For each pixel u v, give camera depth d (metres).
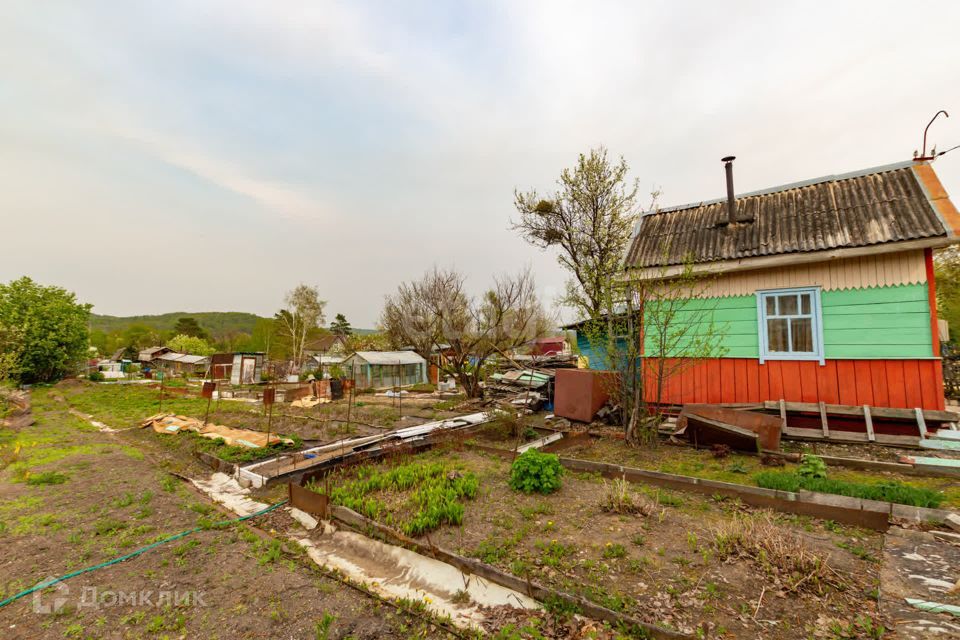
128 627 3.53
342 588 4.16
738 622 3.19
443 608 3.78
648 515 5.26
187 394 23.56
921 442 7.19
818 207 9.18
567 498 6.04
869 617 3.14
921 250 7.82
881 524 4.65
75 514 6.04
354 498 6.00
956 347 14.73
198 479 8.05
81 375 36.31
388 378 30.84
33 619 3.62
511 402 15.76
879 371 8.03
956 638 2.80
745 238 9.48
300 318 51.12
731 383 9.41
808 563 3.76
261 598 3.96
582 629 3.31
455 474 6.87
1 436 11.75
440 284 21.27
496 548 4.50
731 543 4.26
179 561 4.69
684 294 9.94
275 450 9.48
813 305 8.72
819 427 8.51
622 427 10.50
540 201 17.52
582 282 14.50
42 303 32.25
